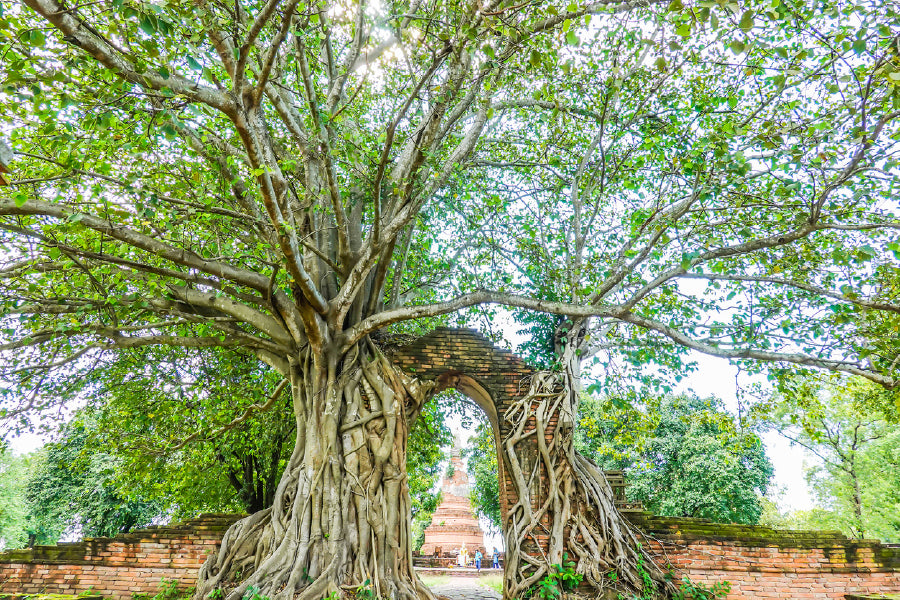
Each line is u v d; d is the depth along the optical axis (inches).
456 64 340.2
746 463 903.7
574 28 262.1
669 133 382.0
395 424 377.4
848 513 889.5
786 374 404.2
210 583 317.1
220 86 256.5
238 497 649.0
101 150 280.5
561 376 431.2
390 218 400.2
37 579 364.2
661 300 417.4
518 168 500.7
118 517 872.3
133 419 480.1
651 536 389.1
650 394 456.1
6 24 216.4
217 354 483.2
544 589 353.4
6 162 198.1
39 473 917.2
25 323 379.2
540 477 399.5
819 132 319.0
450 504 1251.2
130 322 401.7
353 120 406.6
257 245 384.8
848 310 336.8
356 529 339.9
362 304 408.2
